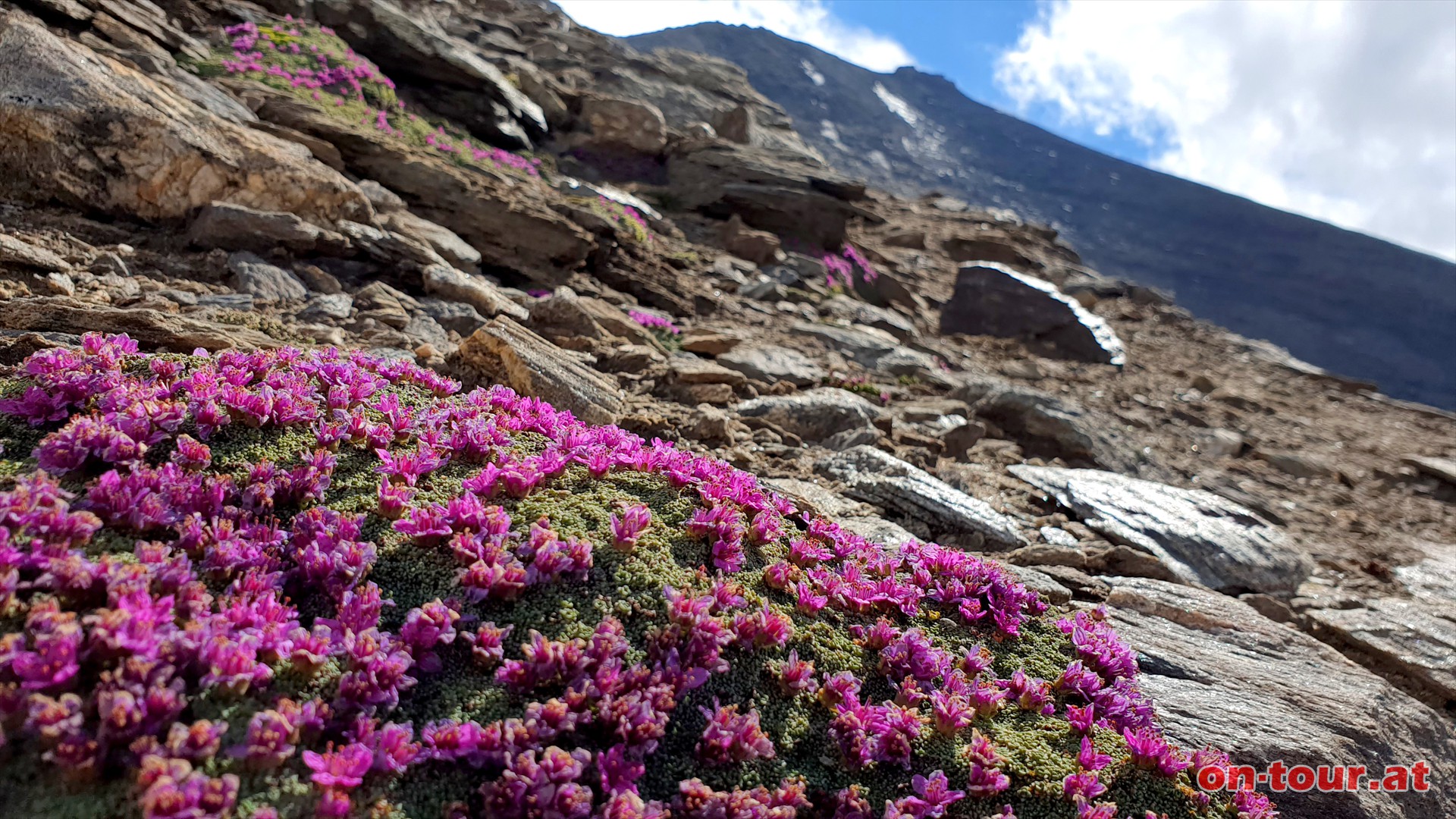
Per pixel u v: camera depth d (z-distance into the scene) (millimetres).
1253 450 15586
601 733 3023
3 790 2242
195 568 3170
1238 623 6203
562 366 7320
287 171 9781
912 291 25766
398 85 20375
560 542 3740
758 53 93875
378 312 8445
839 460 8258
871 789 3289
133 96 9188
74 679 2490
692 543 4160
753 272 20031
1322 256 76625
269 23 17922
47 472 3418
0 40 8719
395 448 4418
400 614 3312
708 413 8547
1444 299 70812
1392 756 4746
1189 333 29625
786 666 3584
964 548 7176
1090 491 9367
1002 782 3309
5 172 8312
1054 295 22469
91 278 7332
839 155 77875
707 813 2814
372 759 2602
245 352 5770
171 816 2174
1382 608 8102
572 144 25578
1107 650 4457
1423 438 19969
